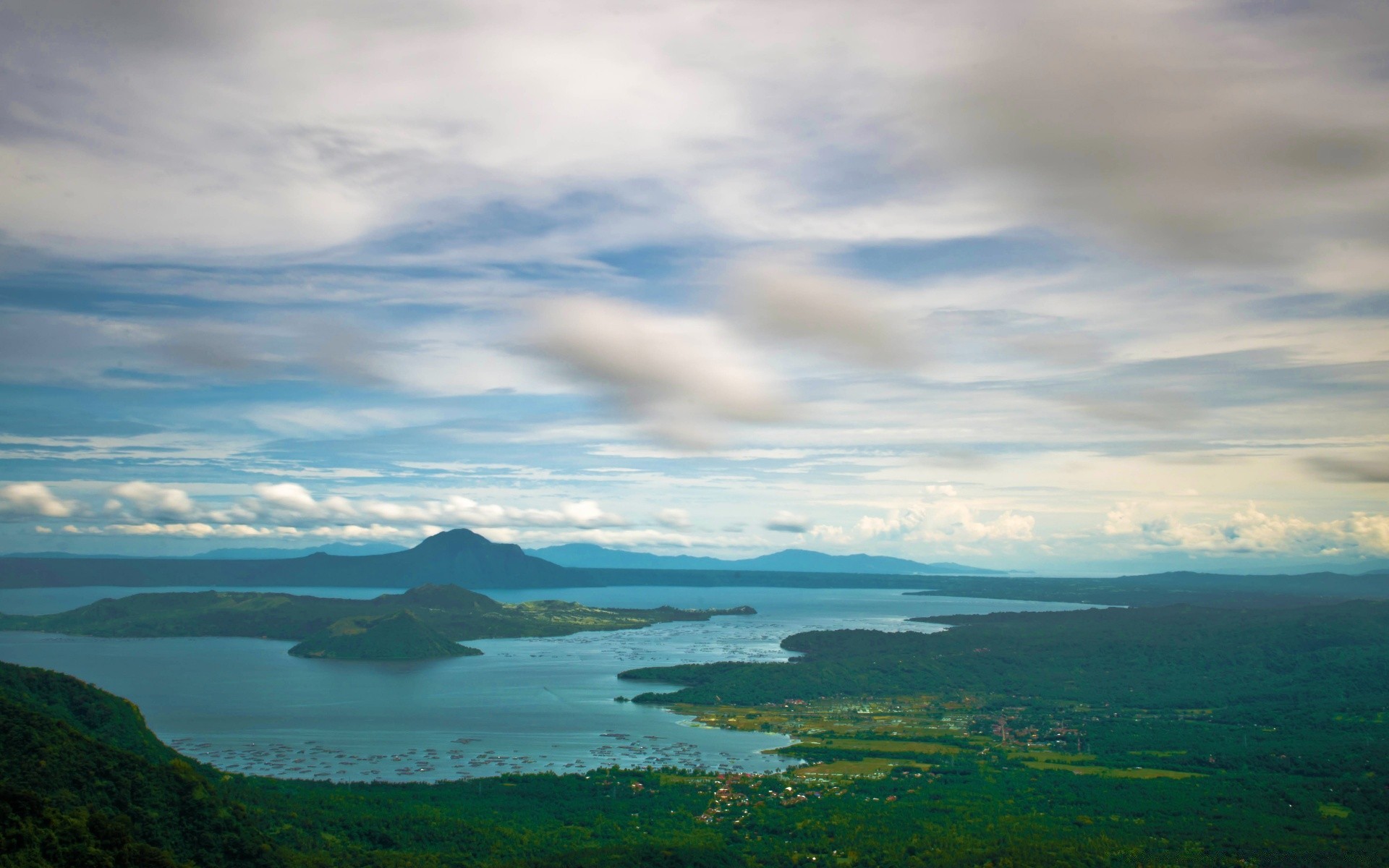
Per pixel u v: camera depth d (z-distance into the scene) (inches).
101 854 5733.3
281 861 6993.1
